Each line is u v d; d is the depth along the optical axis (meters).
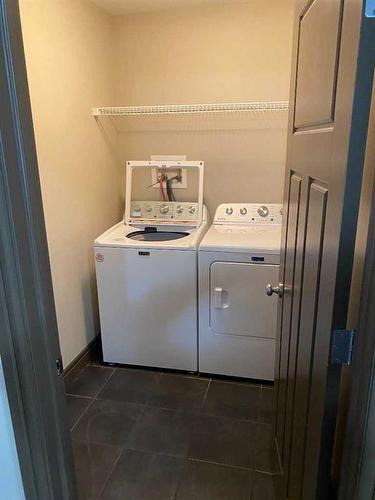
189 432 2.00
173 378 2.48
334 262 0.81
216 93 2.73
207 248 2.27
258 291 2.27
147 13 2.67
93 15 2.50
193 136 2.86
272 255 2.20
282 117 2.68
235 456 1.84
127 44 2.76
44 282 0.98
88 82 2.49
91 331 2.68
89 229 2.61
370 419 0.83
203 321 2.40
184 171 2.92
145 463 1.81
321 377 0.92
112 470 1.77
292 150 1.32
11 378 0.96
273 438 1.73
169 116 2.84
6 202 0.85
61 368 1.08
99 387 2.39
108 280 2.44
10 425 1.00
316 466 0.96
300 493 1.16
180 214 2.78
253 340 2.36
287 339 1.40
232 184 2.89
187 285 2.36
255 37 2.58
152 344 2.51
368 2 0.64
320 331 0.92
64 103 2.23
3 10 0.78
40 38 1.98
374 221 0.74
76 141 2.38
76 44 2.32
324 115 0.89
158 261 2.34
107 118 2.78
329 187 0.85
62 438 1.10
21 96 0.85
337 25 0.79
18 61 0.83
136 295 2.43
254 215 2.74
